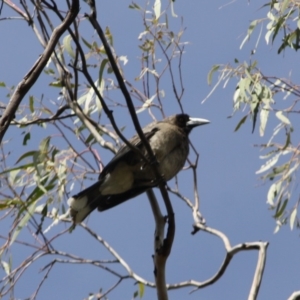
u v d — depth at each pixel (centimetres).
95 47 1102
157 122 1193
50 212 1089
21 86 759
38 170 970
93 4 790
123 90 848
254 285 939
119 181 1097
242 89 1068
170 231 928
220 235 1027
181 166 1165
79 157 1105
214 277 1021
